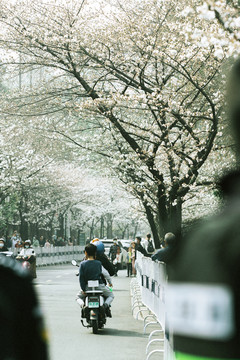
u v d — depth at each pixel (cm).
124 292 3719
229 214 199
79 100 4150
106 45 3428
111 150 4291
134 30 3281
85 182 9306
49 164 6894
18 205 7825
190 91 3419
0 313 302
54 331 1991
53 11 3569
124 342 1784
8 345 300
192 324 192
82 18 3556
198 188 4031
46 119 4422
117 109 3762
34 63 3831
